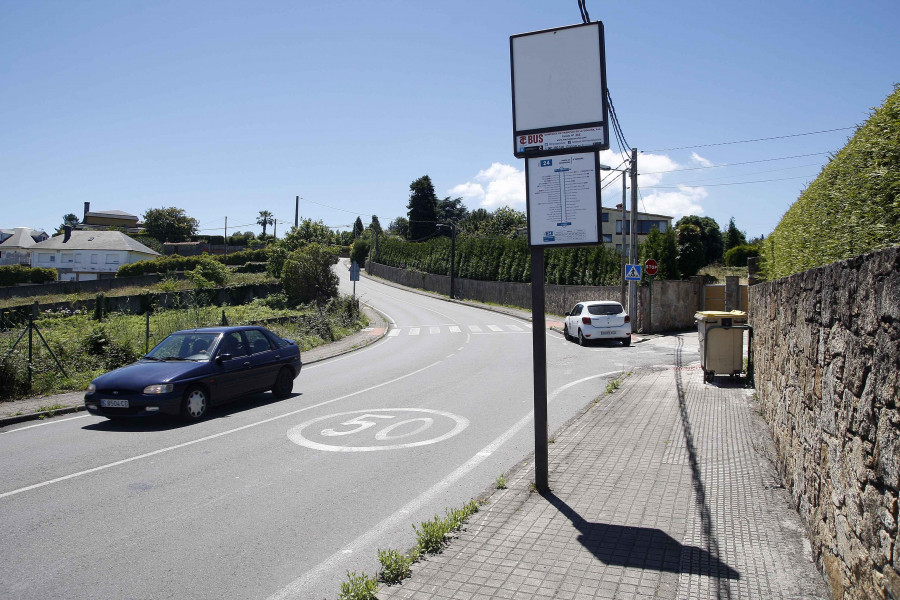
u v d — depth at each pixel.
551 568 4.00
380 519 5.25
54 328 18.66
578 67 5.52
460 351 20.61
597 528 4.66
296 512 5.44
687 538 4.41
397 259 81.50
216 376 9.90
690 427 7.99
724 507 5.02
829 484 3.66
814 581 3.69
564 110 5.54
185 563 4.39
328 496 5.88
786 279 5.88
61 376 12.94
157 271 63.19
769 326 7.58
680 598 3.54
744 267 46.34
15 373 11.59
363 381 13.93
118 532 4.98
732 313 11.75
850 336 3.28
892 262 2.61
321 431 8.72
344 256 111.00
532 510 5.11
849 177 4.84
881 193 4.13
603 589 3.69
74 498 5.85
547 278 39.62
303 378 14.75
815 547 3.99
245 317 28.94
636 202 25.12
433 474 6.58
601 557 4.14
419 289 66.75
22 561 4.43
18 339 12.50
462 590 3.74
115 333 16.77
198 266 48.25
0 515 5.40
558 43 5.58
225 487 6.18
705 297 27.44
